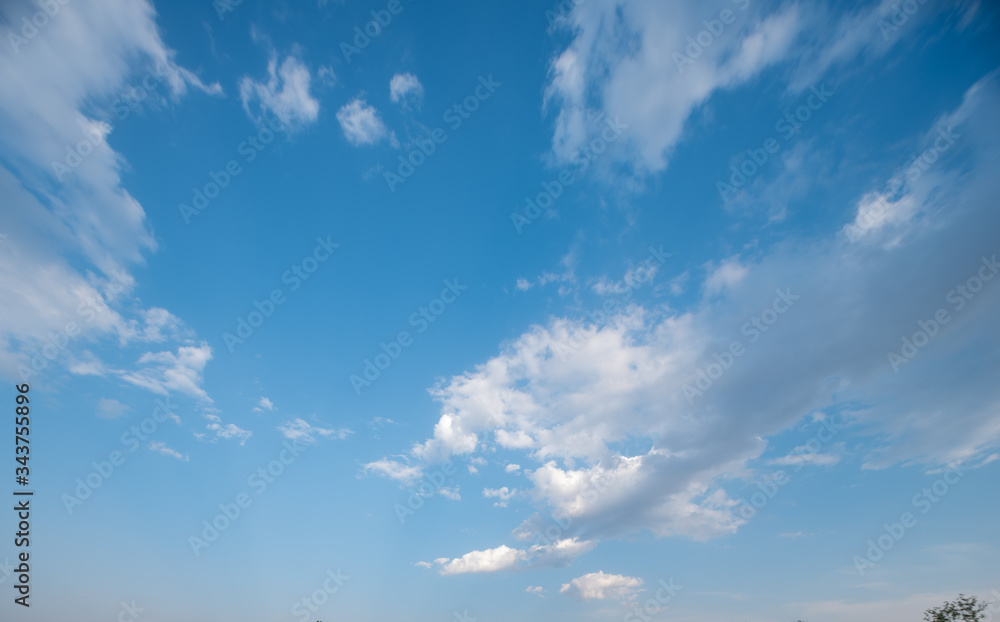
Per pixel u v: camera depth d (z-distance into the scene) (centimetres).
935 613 2892
